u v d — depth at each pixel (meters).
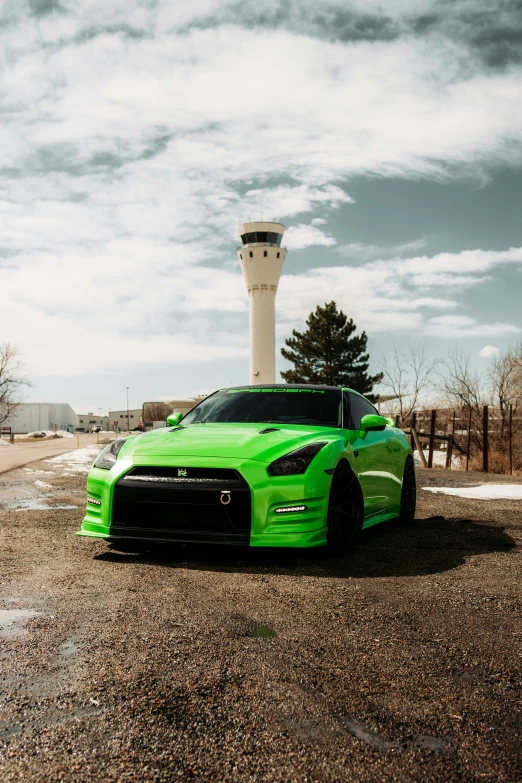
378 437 5.66
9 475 11.51
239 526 4.11
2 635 2.61
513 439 16.88
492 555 4.51
